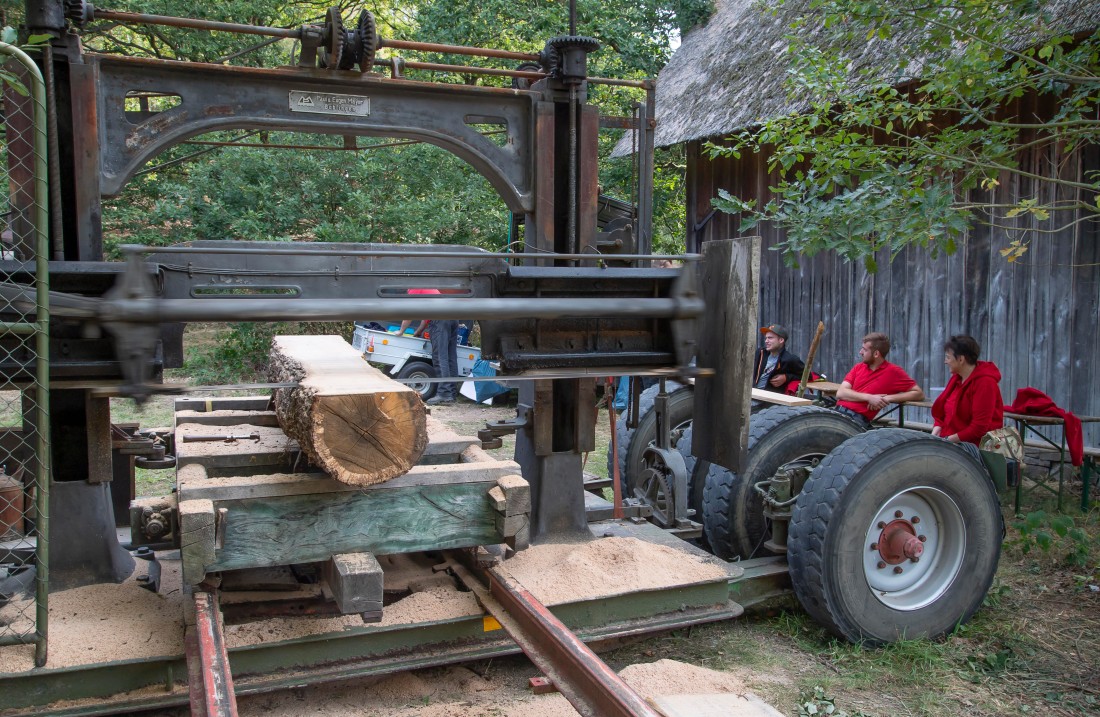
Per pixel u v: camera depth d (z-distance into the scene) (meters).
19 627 3.04
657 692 3.25
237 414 4.32
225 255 3.57
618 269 3.73
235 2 12.57
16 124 3.38
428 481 3.34
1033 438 7.09
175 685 2.96
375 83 3.91
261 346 12.59
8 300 2.85
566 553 3.92
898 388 6.32
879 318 8.77
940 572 4.07
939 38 4.63
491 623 3.39
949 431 6.01
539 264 4.18
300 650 3.12
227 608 3.40
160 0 11.85
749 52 10.16
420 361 11.33
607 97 13.55
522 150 4.21
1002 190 7.43
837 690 3.52
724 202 5.04
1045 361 7.14
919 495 4.02
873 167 4.82
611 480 5.46
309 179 12.69
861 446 3.86
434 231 12.80
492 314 3.20
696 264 3.71
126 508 4.76
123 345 2.80
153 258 3.47
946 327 8.03
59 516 3.43
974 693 3.52
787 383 6.87
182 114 3.65
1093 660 3.82
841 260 9.22
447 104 4.06
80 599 3.30
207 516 2.93
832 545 3.76
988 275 7.61
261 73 3.72
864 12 4.63
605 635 3.49
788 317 10.05
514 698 3.32
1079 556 4.90
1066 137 5.18
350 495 3.24
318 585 3.63
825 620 3.83
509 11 12.82
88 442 3.46
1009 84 4.87
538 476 4.17
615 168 13.95
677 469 4.43
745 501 4.52
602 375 3.67
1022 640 4.02
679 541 4.18
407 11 15.98
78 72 3.39
